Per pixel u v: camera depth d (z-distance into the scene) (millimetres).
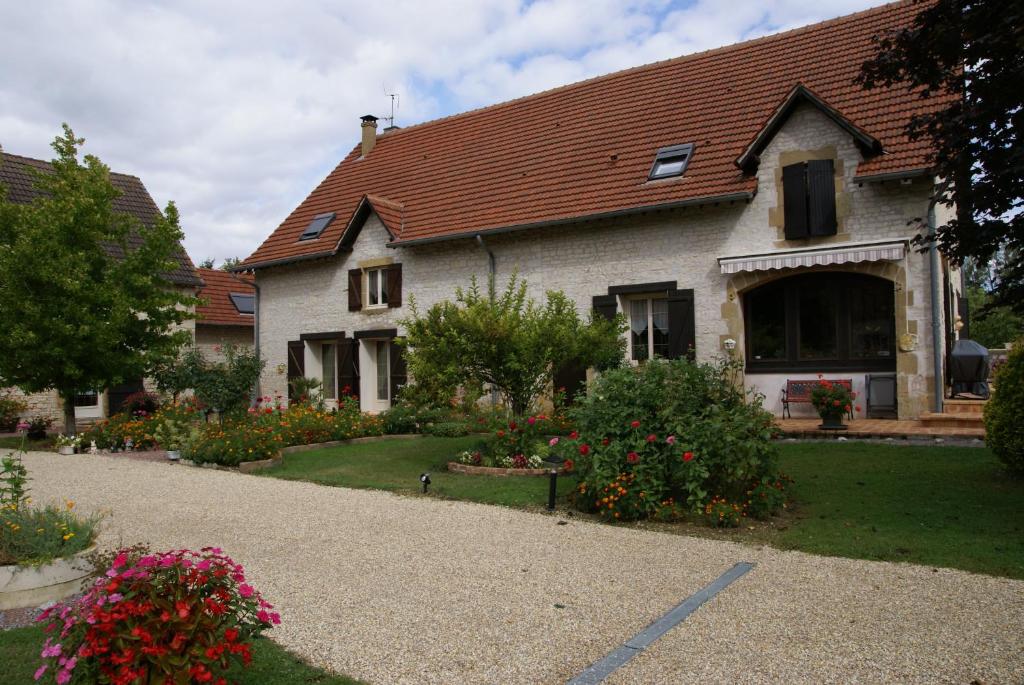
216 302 29703
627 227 16734
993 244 7469
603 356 12602
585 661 4523
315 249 21953
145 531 7930
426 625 5137
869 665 4359
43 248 15242
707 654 4555
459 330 11445
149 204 26438
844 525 7594
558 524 8078
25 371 15828
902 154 13711
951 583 5812
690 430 8297
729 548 7012
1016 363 9164
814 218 14477
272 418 14656
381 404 21484
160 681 3477
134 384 22906
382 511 8836
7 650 4668
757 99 17234
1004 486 8820
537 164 19672
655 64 20625
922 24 7562
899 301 13852
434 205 20594
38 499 9773
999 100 6828
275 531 7895
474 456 11758
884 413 14375
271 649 4691
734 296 15391
